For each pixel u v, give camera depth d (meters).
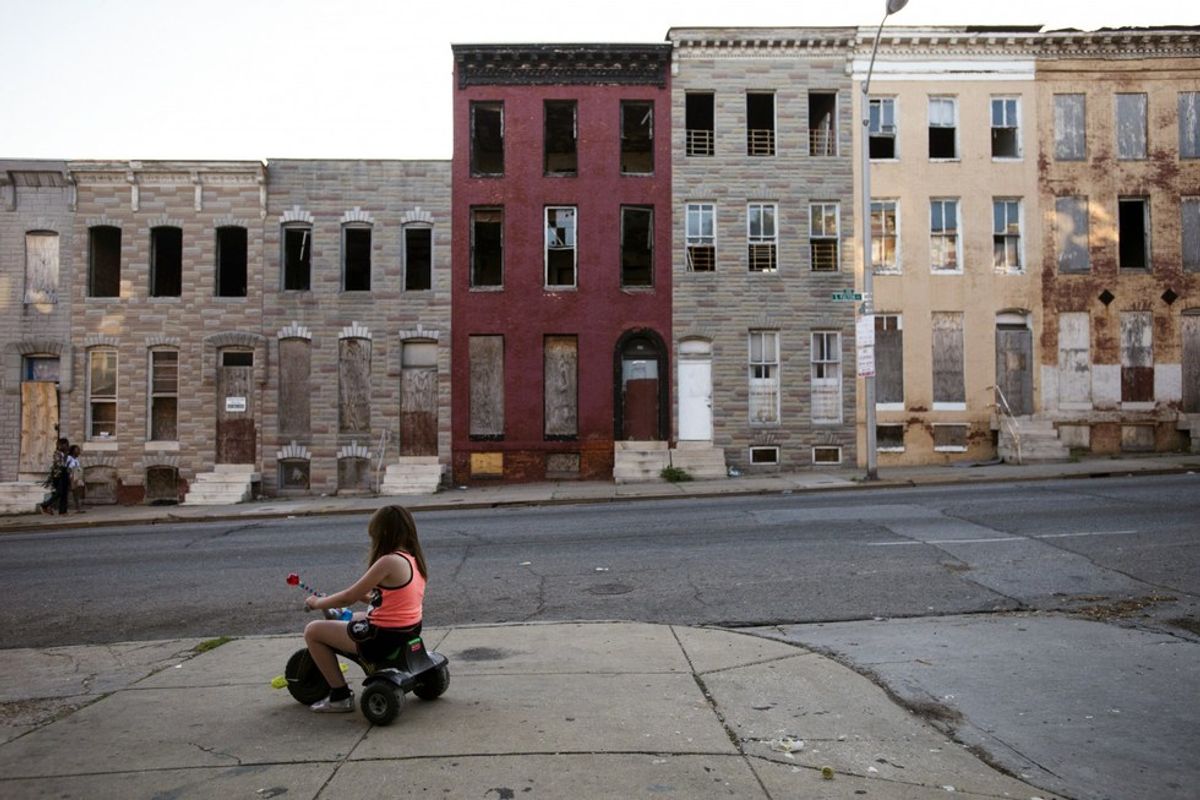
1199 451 22.55
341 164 23.17
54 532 17.66
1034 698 5.59
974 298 23.27
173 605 9.38
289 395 23.09
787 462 23.00
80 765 4.59
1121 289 23.22
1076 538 11.02
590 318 23.17
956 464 22.58
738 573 9.85
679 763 4.49
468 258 23.30
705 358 23.34
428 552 11.90
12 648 7.84
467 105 23.42
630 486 21.11
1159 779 4.38
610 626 7.59
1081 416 22.97
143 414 22.84
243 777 4.37
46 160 22.78
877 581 9.24
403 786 4.21
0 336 22.97
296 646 7.24
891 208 23.58
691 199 23.34
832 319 23.17
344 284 23.41
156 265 23.67
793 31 23.12
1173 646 6.68
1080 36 23.08
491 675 6.12
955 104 23.56
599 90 23.44
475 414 23.31
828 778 4.33
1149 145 23.41
